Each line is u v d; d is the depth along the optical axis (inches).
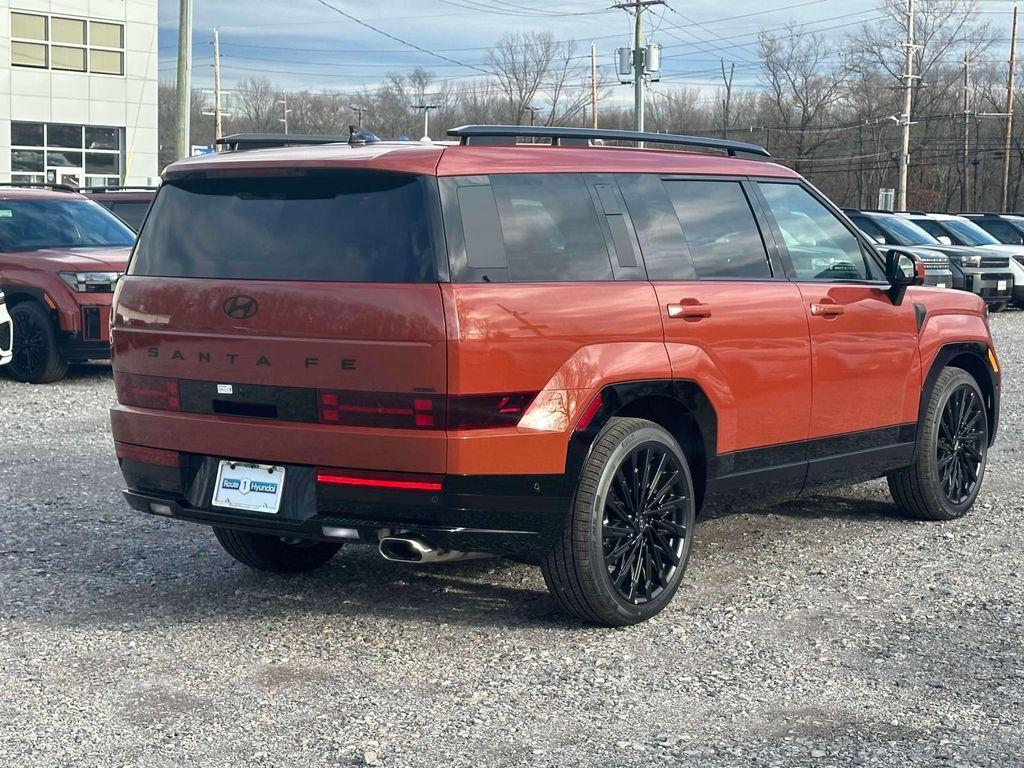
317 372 182.9
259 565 229.6
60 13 1758.1
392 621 204.2
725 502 220.5
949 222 960.9
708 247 217.8
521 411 183.3
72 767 148.3
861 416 246.7
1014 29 2412.6
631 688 174.6
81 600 214.8
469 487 179.3
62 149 1786.4
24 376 510.6
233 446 191.8
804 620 205.2
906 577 231.1
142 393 203.3
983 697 171.8
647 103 2913.4
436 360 176.4
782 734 158.9
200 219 199.9
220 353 191.9
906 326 257.3
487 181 187.8
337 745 154.7
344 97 3464.6
